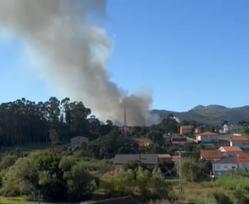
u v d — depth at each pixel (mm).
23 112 187500
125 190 86875
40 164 86812
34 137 186750
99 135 190750
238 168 134000
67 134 192000
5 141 177750
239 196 83750
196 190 91625
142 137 195250
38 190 84562
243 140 198375
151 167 126562
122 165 122500
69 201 84000
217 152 156250
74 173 84938
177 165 122312
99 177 92062
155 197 84938
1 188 89188
